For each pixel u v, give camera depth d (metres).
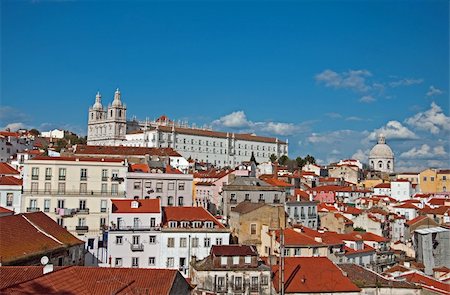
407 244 130.25
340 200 188.25
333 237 103.06
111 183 111.69
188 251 96.56
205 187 149.25
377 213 150.50
